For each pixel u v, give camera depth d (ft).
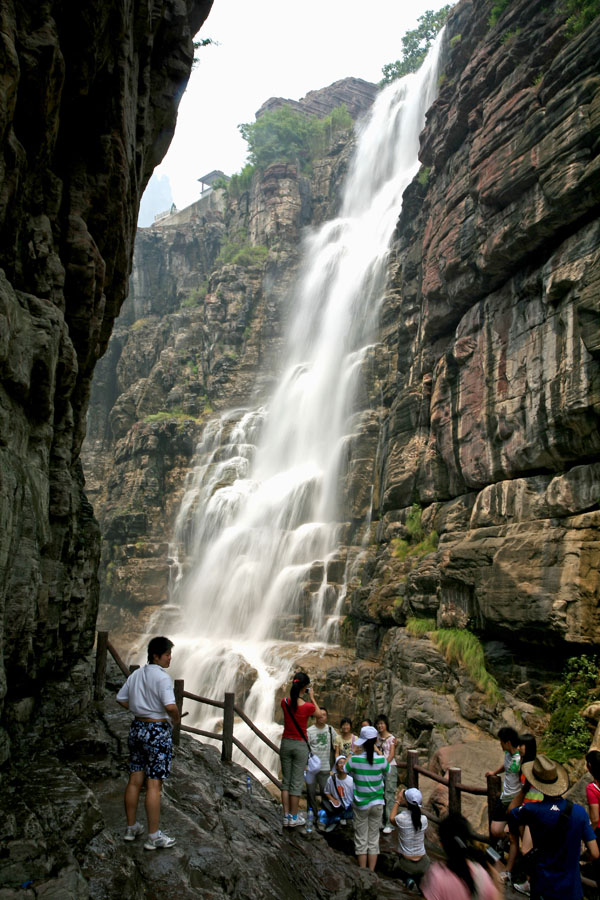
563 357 53.21
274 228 180.34
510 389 60.18
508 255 60.80
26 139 25.29
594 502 50.01
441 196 79.71
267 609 106.42
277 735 76.69
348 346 132.77
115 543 149.69
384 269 126.62
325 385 133.80
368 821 26.96
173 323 181.47
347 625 89.45
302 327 158.30
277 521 120.26
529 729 49.75
